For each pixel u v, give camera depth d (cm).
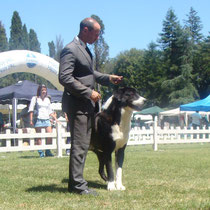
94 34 441
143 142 1255
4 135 996
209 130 1530
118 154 484
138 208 354
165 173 620
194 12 6128
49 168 713
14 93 1573
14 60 1425
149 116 3794
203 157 912
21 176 607
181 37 5494
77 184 434
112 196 419
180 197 414
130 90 464
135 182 528
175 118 3919
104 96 5916
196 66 5606
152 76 5875
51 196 426
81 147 433
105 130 460
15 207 369
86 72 439
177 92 5128
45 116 1042
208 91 5491
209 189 465
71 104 432
